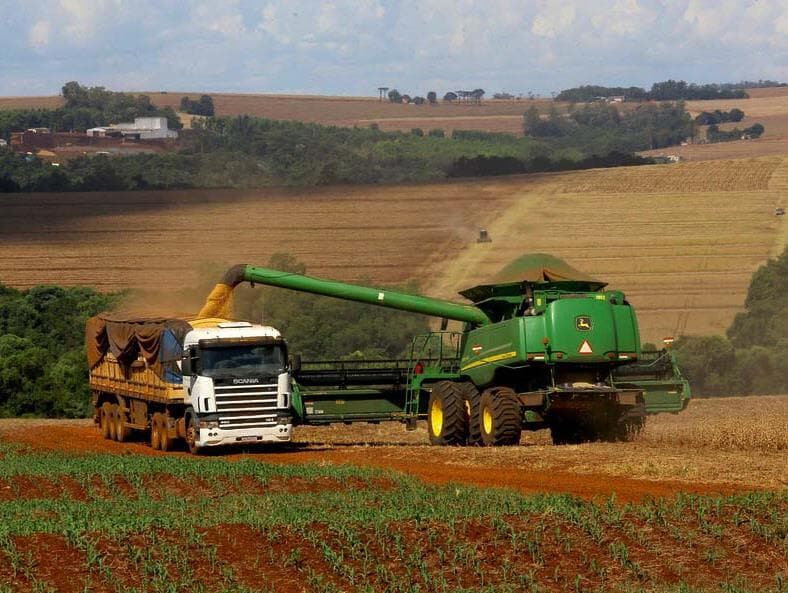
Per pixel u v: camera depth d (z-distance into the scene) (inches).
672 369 2721.5
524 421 2596.0
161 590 1239.5
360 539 1402.6
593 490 1797.5
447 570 1322.6
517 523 1464.1
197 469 2078.0
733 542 1409.9
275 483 1956.2
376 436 3174.2
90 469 2129.7
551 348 2501.2
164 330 2753.4
